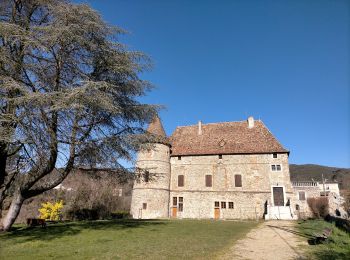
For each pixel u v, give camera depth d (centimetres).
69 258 808
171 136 3922
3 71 1190
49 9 1381
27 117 1087
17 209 1425
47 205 2527
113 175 1577
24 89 1107
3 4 1390
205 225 1830
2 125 1092
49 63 1331
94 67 1464
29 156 1164
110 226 1617
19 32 1184
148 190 3281
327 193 4219
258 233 1454
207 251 929
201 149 3559
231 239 1214
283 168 3167
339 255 875
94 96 1195
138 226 1655
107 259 800
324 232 1162
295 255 893
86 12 1324
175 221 2197
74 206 2675
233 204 3216
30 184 1411
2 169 1331
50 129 1182
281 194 3095
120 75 1507
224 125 3816
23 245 1000
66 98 1116
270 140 3375
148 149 1523
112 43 1473
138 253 880
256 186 3197
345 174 7606
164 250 930
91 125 1388
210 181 3378
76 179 2647
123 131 1577
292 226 1822
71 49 1353
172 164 3584
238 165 3331
